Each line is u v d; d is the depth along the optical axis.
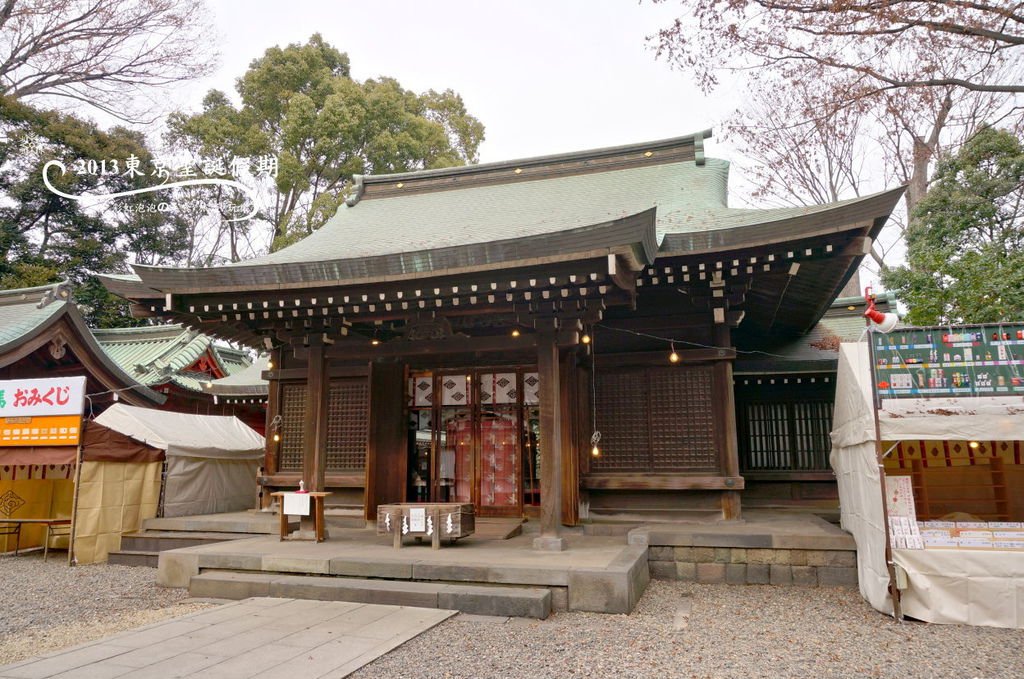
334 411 11.77
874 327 6.53
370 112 27.14
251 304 8.85
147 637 5.55
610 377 10.17
